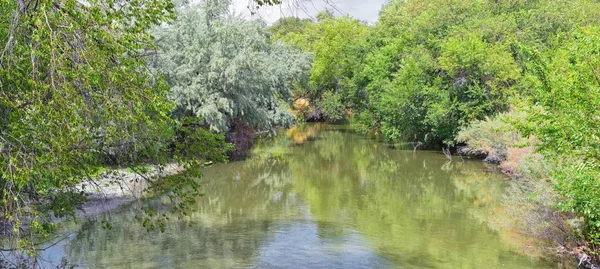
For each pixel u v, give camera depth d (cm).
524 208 1331
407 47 3628
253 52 2764
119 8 621
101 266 1154
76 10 536
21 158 591
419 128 3225
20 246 627
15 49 581
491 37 3048
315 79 5584
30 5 536
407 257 1247
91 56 552
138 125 715
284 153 3338
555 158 946
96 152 776
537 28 3064
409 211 1744
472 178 2325
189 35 2658
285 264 1194
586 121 851
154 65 2359
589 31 912
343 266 1175
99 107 610
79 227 1480
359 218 1659
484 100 2767
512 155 2047
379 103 3503
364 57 4644
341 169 2711
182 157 837
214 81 2608
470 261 1208
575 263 1148
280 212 1755
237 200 1959
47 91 561
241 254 1267
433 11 3606
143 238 1398
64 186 791
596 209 854
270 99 3266
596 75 885
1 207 644
